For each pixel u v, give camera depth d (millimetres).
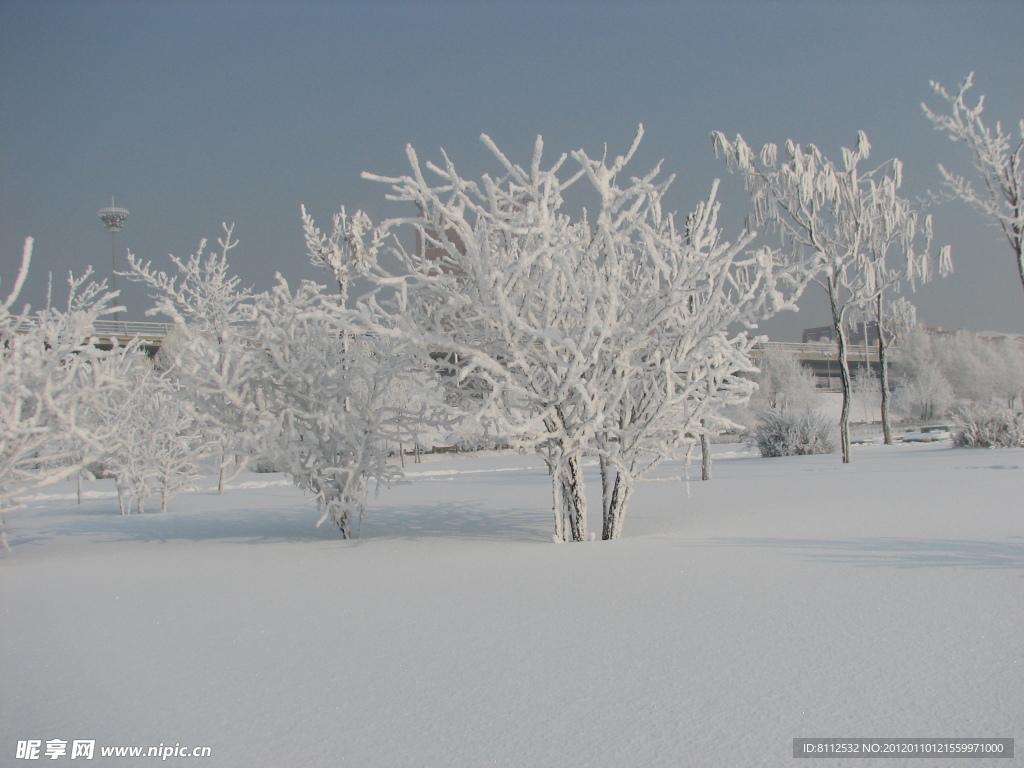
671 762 2090
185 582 4965
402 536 7262
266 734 2379
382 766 2127
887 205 15102
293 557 5930
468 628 3469
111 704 2689
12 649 3410
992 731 2215
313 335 7535
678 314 6594
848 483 10086
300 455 7703
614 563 4812
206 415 7180
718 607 3633
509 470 22078
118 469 12266
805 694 2535
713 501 8945
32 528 9539
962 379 53406
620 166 5727
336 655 3156
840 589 3885
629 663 2895
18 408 6195
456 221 5762
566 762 2111
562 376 5953
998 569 4180
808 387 45906
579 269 6258
